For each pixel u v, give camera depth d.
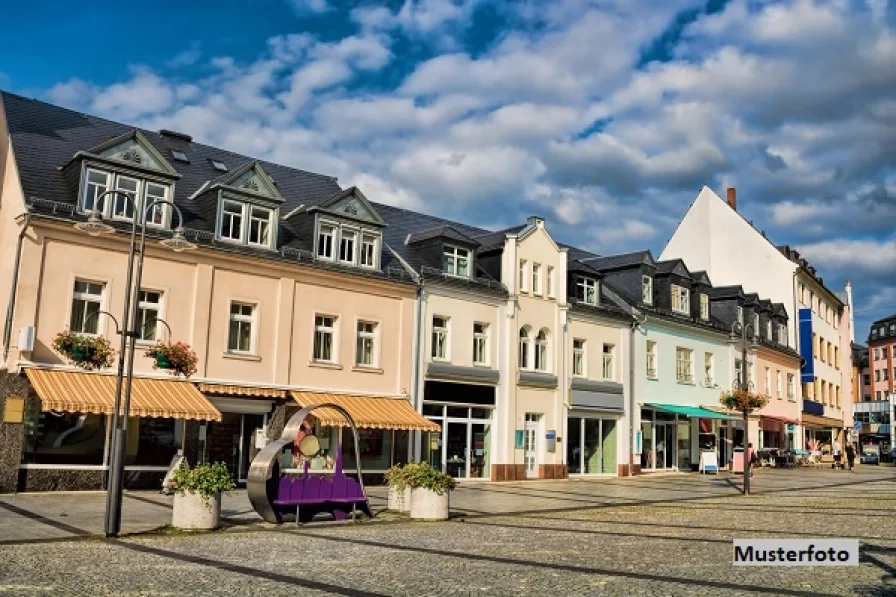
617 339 37.59
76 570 10.48
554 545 13.98
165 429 23.45
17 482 20.83
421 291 29.73
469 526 17.08
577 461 35.03
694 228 58.12
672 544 14.27
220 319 24.83
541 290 34.00
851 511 21.38
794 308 54.69
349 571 10.84
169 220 24.17
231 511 18.52
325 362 27.00
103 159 23.05
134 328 15.17
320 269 26.98
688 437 41.69
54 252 22.02
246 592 9.23
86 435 22.16
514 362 32.28
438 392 29.73
